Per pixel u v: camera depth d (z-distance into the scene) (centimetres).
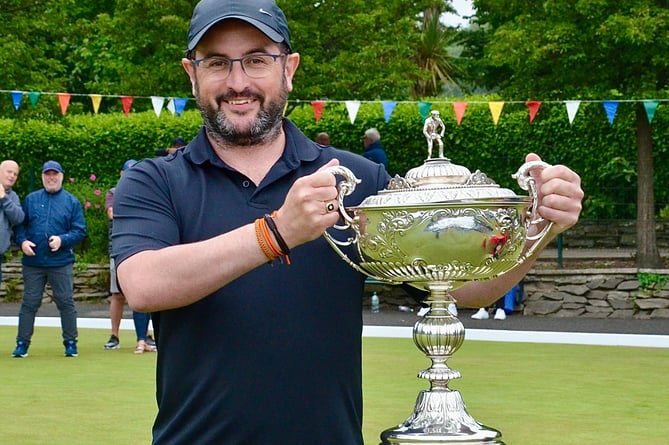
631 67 1454
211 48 257
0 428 636
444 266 237
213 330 252
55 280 994
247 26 255
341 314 258
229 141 263
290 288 253
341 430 254
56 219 998
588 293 1379
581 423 646
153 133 1917
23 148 1936
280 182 265
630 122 1650
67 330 1002
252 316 251
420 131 1805
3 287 1672
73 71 2898
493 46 1478
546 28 1438
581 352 1020
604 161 1698
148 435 613
